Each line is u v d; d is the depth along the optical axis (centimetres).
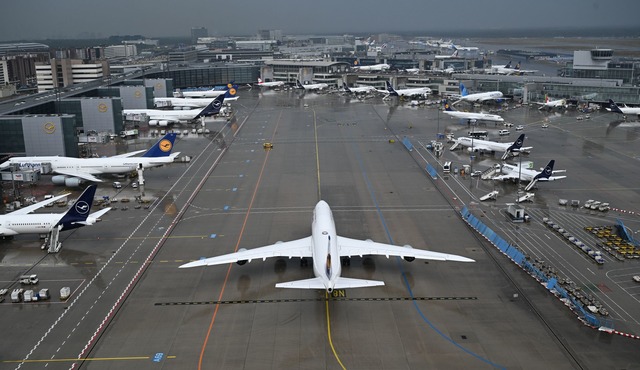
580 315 6500
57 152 14275
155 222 9856
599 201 10906
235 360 5694
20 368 5612
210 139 17575
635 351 5778
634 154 14862
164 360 5716
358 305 6775
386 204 10756
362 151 15525
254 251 7394
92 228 9575
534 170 12212
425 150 15612
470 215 9825
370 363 5603
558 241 8838
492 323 6347
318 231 7375
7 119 14025
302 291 7150
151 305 6862
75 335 6212
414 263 7981
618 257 8138
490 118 19400
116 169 12419
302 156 14988
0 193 11156
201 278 7562
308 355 5756
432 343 5950
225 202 10988
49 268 7969
